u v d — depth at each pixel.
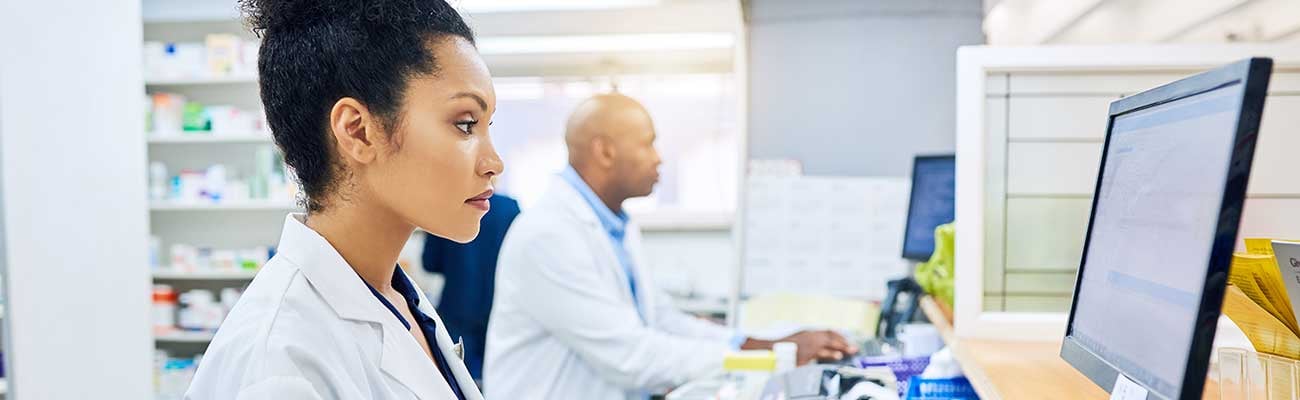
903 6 3.92
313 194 0.98
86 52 2.39
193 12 4.15
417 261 4.25
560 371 2.39
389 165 0.94
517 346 2.41
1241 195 0.63
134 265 2.54
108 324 2.44
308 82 0.93
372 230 0.98
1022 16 2.74
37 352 2.23
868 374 1.67
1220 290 0.64
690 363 2.31
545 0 3.45
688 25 3.76
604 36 3.89
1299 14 1.28
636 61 4.24
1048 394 1.11
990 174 1.63
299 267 0.94
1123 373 0.82
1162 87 0.81
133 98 2.54
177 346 4.47
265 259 4.30
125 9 2.52
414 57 0.92
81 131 2.37
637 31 3.81
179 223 4.50
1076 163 1.62
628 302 2.52
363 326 0.96
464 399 1.14
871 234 3.82
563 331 2.34
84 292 2.37
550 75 4.32
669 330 2.96
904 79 3.92
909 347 2.18
